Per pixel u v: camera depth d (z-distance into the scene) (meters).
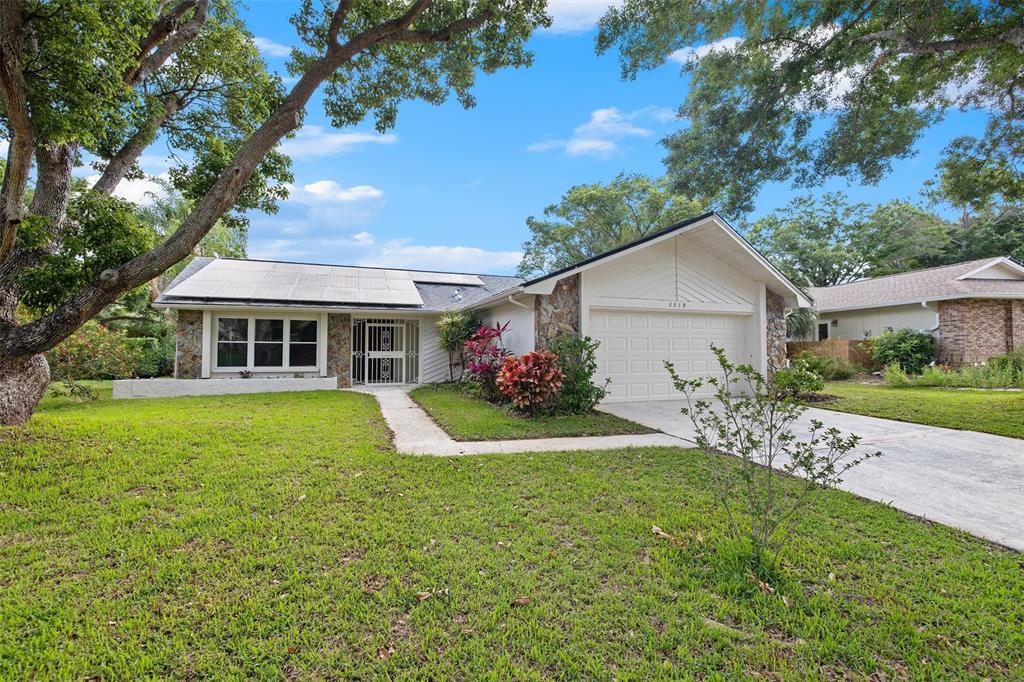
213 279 13.94
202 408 9.40
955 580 3.05
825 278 30.97
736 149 11.77
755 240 32.62
